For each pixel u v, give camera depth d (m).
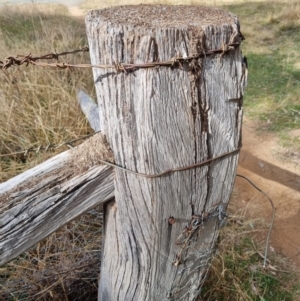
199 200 1.21
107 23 0.95
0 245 1.02
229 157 1.17
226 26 0.97
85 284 1.85
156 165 1.07
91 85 3.71
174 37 0.92
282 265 2.36
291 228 2.73
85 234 2.12
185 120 1.04
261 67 5.40
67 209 1.10
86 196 1.12
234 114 1.11
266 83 4.97
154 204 1.14
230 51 1.00
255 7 8.27
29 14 7.31
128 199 1.16
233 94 1.07
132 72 0.96
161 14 1.06
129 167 1.09
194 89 1.00
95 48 0.99
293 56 5.68
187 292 1.45
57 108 3.18
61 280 1.73
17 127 2.93
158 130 1.02
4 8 7.69
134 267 1.31
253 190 3.17
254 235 2.56
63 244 2.02
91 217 2.23
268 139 3.88
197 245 1.32
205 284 2.00
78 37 5.15
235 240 2.36
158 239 1.23
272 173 3.40
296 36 6.39
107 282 1.45
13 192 1.02
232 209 2.78
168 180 1.11
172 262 1.31
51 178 1.06
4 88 3.29
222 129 1.11
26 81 3.36
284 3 8.10
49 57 1.31
